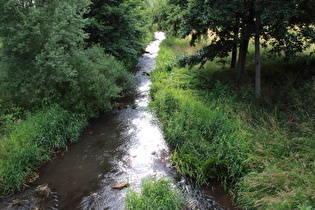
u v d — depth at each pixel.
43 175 5.56
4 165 5.16
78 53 7.77
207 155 5.67
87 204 4.66
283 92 7.56
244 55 8.77
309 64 8.88
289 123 5.83
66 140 6.88
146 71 14.55
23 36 6.42
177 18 9.45
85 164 5.99
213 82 9.73
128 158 6.22
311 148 4.61
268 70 9.72
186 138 6.48
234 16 7.42
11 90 7.30
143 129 7.79
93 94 8.28
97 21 12.48
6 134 6.09
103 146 6.82
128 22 13.55
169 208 4.32
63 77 7.18
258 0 6.00
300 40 7.29
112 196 4.87
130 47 14.60
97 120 8.46
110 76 9.16
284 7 5.70
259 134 5.52
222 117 6.54
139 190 5.00
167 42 22.23
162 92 9.50
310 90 6.66
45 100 7.36
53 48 6.68
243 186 4.59
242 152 5.15
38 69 6.83
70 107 7.90
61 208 4.57
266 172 4.25
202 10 7.27
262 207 3.94
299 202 3.53
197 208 4.46
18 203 4.62
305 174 3.96
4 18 6.34
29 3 6.88
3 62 6.91
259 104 7.23
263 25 7.03
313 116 5.63
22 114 7.20
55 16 6.70
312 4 6.02
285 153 4.81
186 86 9.95
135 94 11.05
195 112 7.27
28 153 5.57
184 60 9.70
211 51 9.02
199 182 5.18
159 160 6.11
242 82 8.98
